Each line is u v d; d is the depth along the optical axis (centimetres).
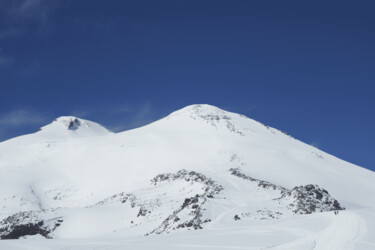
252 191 15125
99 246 5928
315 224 6569
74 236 13788
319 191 12625
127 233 12169
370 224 6084
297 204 11144
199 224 9394
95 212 15225
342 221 6619
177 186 17325
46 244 6456
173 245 5509
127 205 15775
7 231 14100
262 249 4803
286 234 5784
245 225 7344
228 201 12519
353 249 4409
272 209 10994
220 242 5494
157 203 14988
